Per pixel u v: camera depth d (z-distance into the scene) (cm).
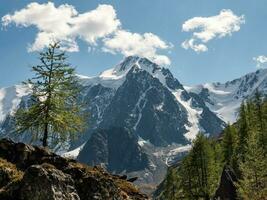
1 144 2606
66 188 2158
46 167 2159
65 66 3438
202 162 8738
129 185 2997
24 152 2575
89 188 2353
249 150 7594
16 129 3347
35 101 3369
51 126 3388
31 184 2069
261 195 7000
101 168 2927
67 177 2209
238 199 7950
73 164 2692
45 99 3378
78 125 3441
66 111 3403
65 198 2112
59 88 3397
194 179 8781
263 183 7069
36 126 3359
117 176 3122
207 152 8775
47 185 2073
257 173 7075
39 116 3350
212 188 8769
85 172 2477
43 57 3391
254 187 7062
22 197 2058
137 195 2906
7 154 2564
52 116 3356
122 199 2488
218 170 9338
